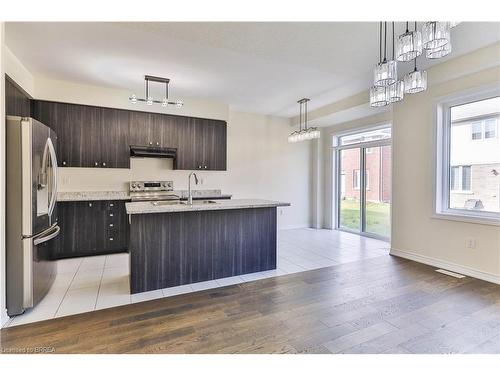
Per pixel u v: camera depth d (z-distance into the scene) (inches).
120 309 96.8
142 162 194.9
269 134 246.8
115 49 119.6
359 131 225.9
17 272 90.9
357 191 235.1
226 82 161.3
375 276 129.3
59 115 162.1
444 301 102.7
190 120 200.1
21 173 91.2
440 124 142.1
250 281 123.9
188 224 121.3
